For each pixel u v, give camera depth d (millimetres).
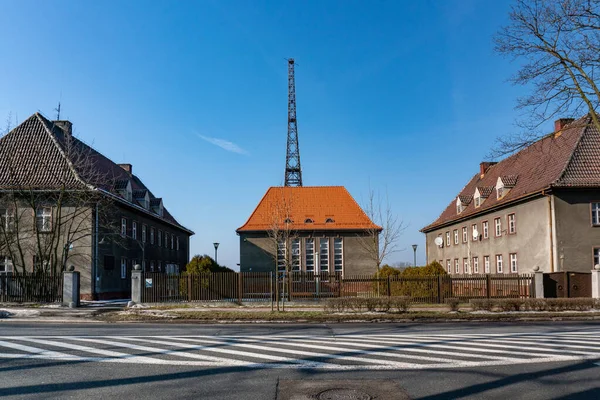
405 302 21797
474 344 11695
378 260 33156
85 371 8586
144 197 43188
